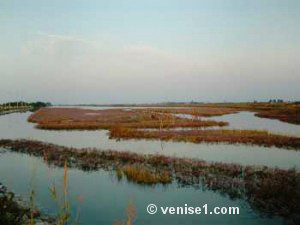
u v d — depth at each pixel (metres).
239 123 50.28
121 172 16.84
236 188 13.78
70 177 16.38
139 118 55.38
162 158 19.53
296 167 18.25
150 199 12.76
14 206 10.72
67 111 94.44
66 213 6.94
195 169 17.02
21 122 55.59
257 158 21.33
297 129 40.12
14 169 18.20
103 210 11.37
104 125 44.66
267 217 10.72
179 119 53.50
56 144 27.88
